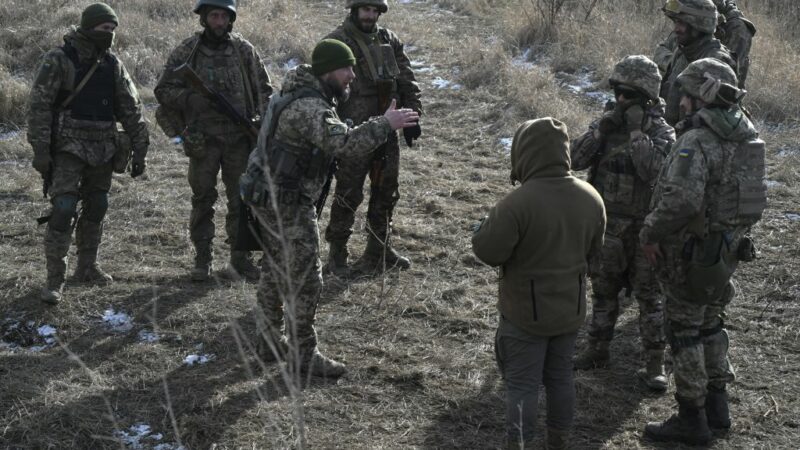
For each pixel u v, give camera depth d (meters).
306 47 11.06
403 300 5.46
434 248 6.32
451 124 9.18
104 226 6.53
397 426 4.13
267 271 4.45
